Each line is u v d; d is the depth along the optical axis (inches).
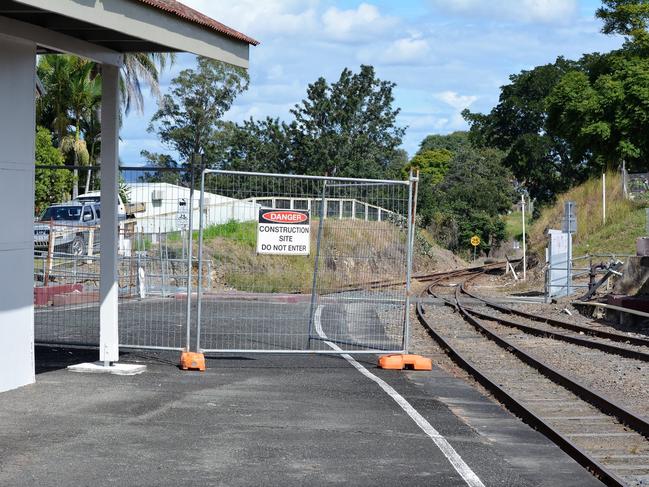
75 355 498.3
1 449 298.8
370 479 279.4
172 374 449.4
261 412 368.5
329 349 564.7
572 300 1029.8
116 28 364.8
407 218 514.9
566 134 1856.5
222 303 828.0
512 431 362.3
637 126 1729.8
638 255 946.7
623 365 561.6
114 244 444.8
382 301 547.8
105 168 439.8
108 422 340.5
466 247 3068.4
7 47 380.5
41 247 1039.0
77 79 1724.9
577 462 317.1
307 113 2664.9
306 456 303.6
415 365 499.2
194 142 2442.2
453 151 4141.2
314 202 548.7
